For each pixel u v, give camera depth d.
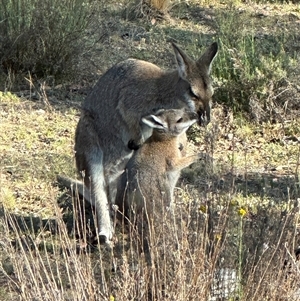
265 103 16.09
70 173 13.43
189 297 7.75
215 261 7.88
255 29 21.30
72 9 18.11
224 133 15.27
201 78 11.48
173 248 8.05
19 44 17.84
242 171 13.76
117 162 11.88
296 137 15.49
